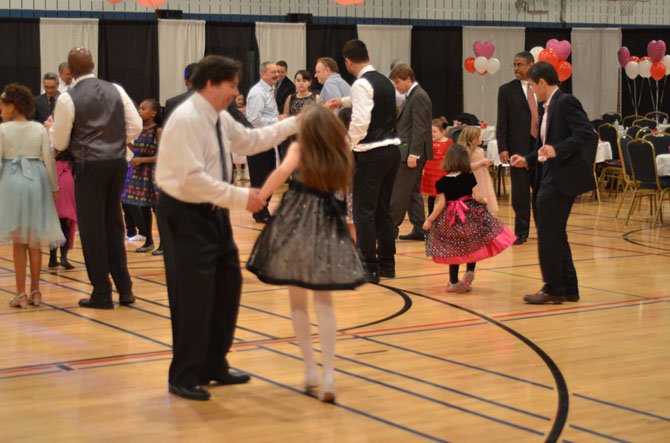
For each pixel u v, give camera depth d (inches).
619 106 724.0
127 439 144.1
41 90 577.9
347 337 211.6
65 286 273.3
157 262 318.3
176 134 153.2
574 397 167.2
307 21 640.4
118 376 178.9
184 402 162.7
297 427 149.9
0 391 168.7
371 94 266.4
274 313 236.7
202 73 156.6
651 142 459.2
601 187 569.9
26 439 143.6
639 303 253.6
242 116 257.9
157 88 606.2
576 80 713.0
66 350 198.7
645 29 716.7
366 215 277.1
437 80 677.3
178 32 608.1
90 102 233.1
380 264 290.5
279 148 419.5
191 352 164.4
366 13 672.4
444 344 205.5
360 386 172.9
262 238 163.0
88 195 237.3
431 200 388.8
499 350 200.4
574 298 255.9
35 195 240.4
